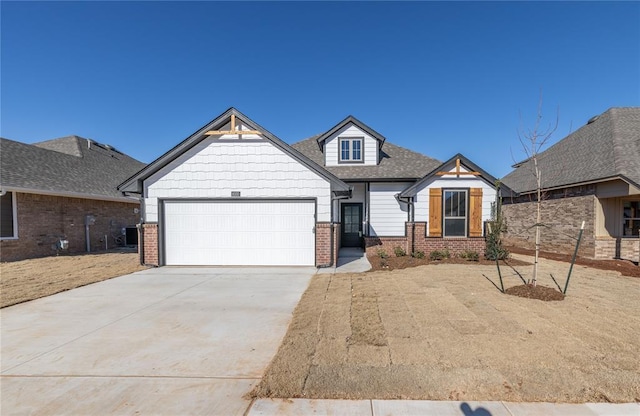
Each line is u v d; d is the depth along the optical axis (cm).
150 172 1054
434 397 303
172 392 321
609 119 1398
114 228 1705
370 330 462
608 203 1159
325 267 1021
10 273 946
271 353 406
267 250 1051
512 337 428
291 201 1044
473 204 1227
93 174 1692
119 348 424
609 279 800
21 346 431
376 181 1395
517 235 1593
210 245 1060
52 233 1359
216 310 586
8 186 1145
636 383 320
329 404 296
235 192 1048
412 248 1233
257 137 1046
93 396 316
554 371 342
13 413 292
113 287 771
